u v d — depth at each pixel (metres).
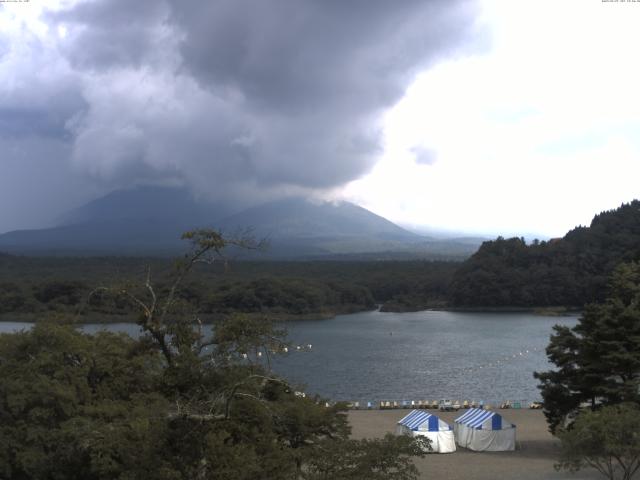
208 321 113.06
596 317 57.53
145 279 31.66
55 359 44.78
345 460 26.91
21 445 39.38
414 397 97.00
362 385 107.00
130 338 51.53
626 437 39.00
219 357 30.09
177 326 30.27
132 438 31.58
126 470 30.55
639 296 59.28
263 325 30.56
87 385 43.72
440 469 52.38
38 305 195.38
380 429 69.06
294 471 29.00
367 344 160.12
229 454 27.83
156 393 40.00
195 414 28.66
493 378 113.00
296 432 37.47
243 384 29.25
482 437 59.97
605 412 40.78
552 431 55.38
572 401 58.00
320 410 39.62
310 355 140.88
